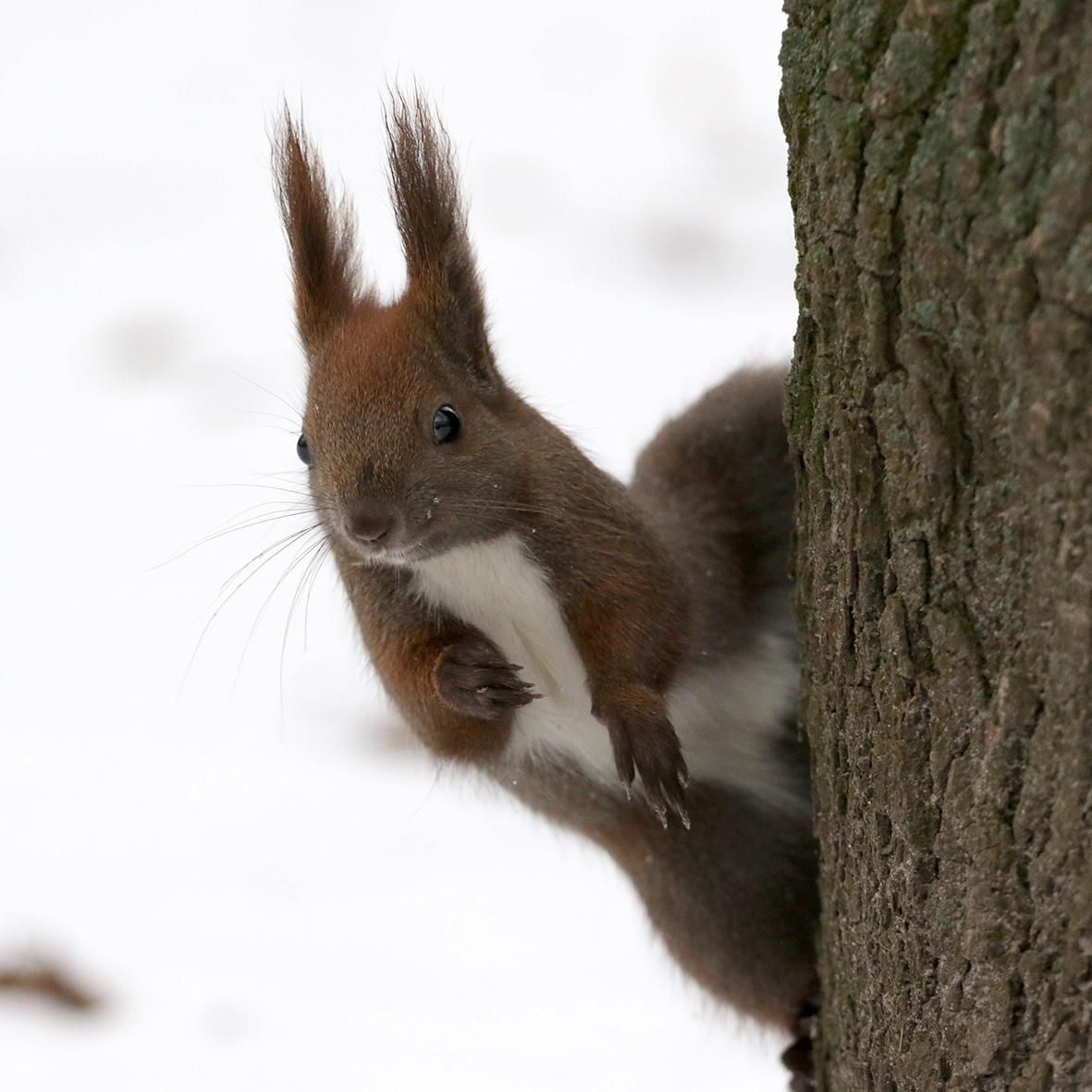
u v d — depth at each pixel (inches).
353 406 307.1
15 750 601.0
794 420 270.1
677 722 348.5
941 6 215.8
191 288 857.5
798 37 246.7
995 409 220.7
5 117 1028.5
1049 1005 234.5
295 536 341.1
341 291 340.5
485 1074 434.9
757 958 361.4
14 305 840.9
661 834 362.0
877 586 251.1
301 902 519.8
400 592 335.0
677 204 876.6
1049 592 216.8
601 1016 458.3
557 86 996.6
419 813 568.7
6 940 488.4
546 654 336.5
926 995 257.9
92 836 552.4
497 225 856.3
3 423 769.6
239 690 634.8
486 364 329.1
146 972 482.6
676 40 1038.4
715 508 373.4
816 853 352.2
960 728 239.5
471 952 493.0
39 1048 449.1
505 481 319.3
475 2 1095.0
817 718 281.0
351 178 813.2
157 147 991.0
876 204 228.8
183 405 783.1
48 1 1155.9
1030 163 205.5
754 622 365.4
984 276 215.2
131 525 716.7
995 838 235.9
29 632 665.6
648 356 722.8
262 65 1056.8
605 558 328.2
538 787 364.2
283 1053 446.9
